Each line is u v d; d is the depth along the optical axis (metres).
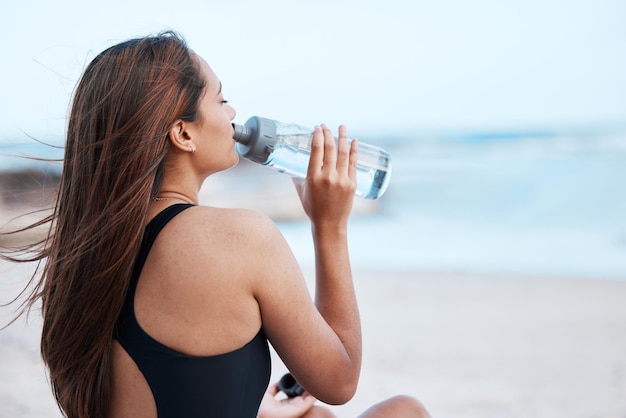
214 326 0.85
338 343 0.95
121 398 0.88
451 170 9.98
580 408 2.38
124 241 0.86
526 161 9.97
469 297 4.30
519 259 6.34
